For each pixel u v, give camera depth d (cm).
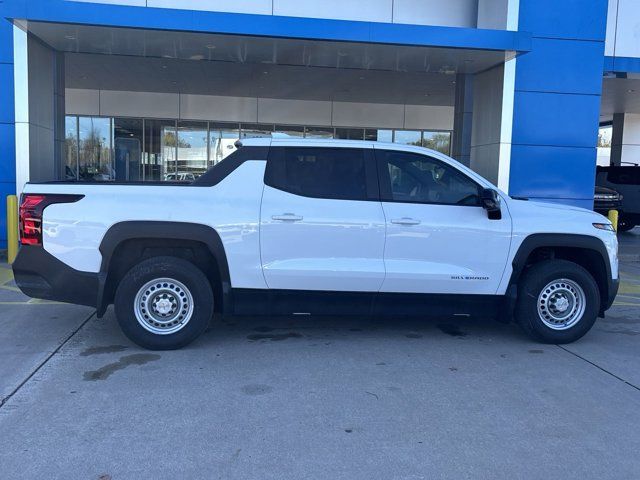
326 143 585
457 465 358
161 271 554
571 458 370
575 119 1247
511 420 425
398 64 1276
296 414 427
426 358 563
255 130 2059
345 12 1272
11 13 981
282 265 563
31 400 442
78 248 546
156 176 2022
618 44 1424
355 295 577
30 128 1088
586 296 609
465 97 1350
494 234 584
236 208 559
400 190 586
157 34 1070
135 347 577
